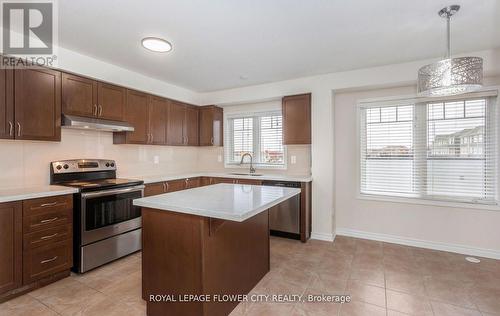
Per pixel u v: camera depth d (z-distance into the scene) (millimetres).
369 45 2615
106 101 3104
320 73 3508
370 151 3551
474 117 2990
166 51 2760
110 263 2787
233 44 2590
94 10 1965
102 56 2889
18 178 2584
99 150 3314
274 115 4344
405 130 3344
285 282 2375
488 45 2609
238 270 2047
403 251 3102
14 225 2090
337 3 1884
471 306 1983
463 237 3031
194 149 4926
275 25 2211
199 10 1971
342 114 3695
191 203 1786
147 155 3980
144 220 1883
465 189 3047
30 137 2438
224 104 4547
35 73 2473
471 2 1864
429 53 2818
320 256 2961
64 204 2424
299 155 4043
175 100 4141
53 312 1916
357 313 1911
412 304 2016
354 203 3643
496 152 2895
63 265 2416
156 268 1822
